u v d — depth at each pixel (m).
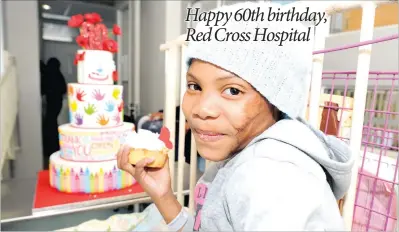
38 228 1.29
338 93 1.04
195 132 0.47
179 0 2.27
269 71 0.43
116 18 3.01
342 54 1.13
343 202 0.55
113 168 1.17
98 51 1.21
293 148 0.42
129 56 2.94
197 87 0.47
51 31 3.00
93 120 1.20
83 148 1.15
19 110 2.39
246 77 0.42
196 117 0.45
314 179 0.39
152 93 2.56
